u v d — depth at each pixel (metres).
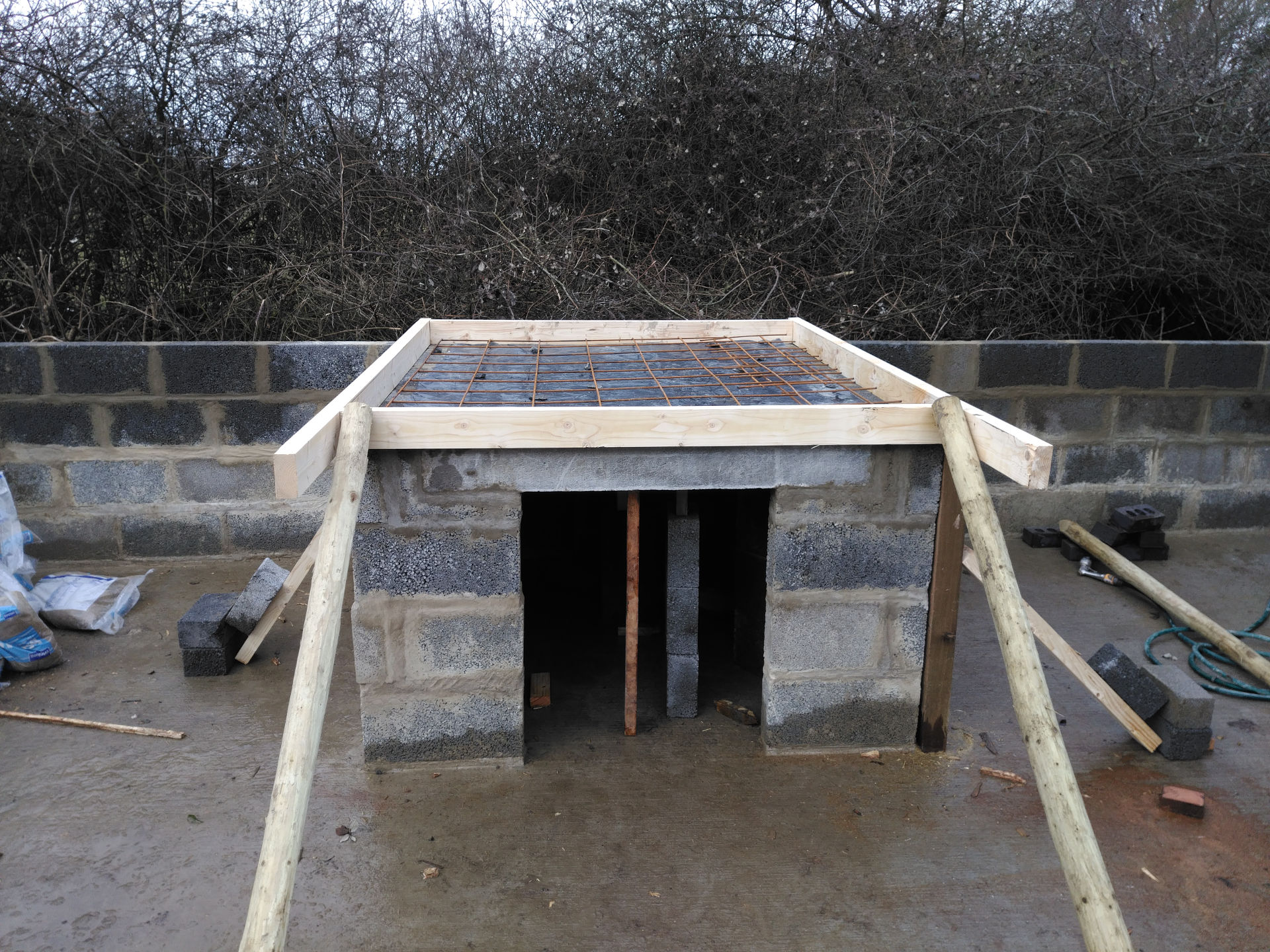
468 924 2.16
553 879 2.32
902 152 5.50
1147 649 3.42
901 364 4.71
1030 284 5.59
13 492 4.42
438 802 2.64
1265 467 5.11
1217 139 5.63
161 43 5.39
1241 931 2.16
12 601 3.40
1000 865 2.39
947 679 2.87
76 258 5.39
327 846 2.44
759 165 5.68
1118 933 1.51
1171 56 6.06
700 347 3.95
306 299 5.02
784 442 2.53
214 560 4.63
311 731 1.67
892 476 2.68
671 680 3.12
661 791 2.71
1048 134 5.46
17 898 2.23
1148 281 5.80
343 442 2.25
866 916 2.20
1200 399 4.95
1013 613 1.96
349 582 4.41
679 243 5.68
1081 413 4.92
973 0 6.01
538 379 3.21
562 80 5.83
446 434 2.45
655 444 2.50
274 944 1.41
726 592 4.14
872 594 2.78
